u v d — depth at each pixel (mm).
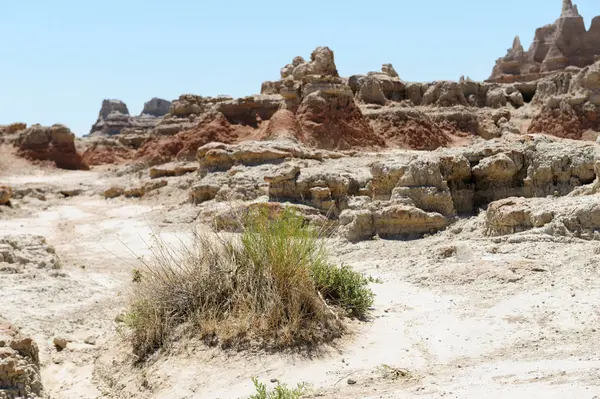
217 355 8680
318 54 47812
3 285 13281
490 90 60156
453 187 18203
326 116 41438
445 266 12203
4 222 28328
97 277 15375
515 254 12164
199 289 9727
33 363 8500
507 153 17969
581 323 8477
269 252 9656
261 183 25406
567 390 6070
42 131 57438
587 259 11008
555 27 95125
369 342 8906
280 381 7867
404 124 47656
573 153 17453
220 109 46812
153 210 28469
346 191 21453
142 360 9125
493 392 6422
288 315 9102
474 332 8789
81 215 30234
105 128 107250
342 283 10336
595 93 50938
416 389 7004
